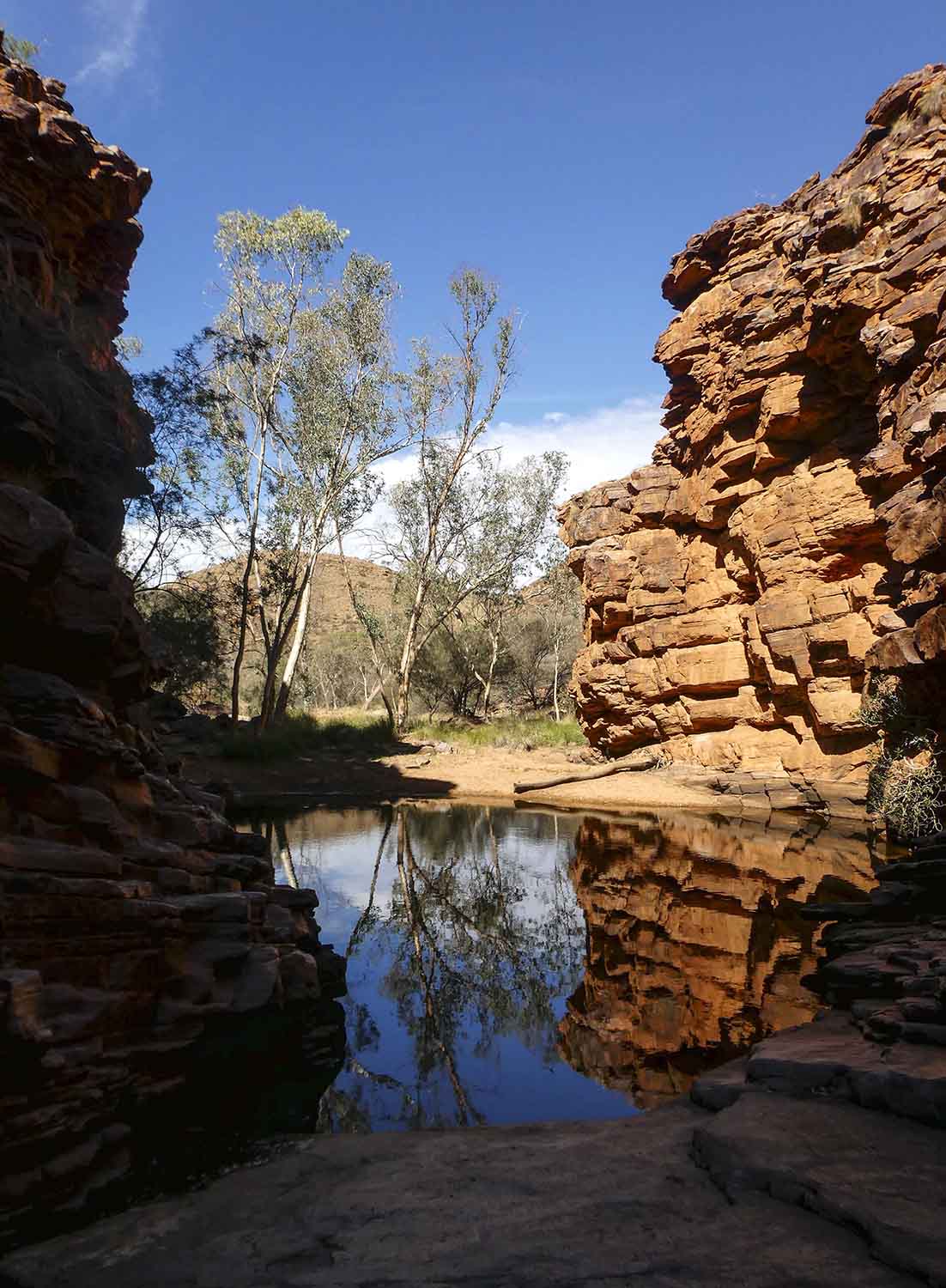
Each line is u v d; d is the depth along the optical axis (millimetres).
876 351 17969
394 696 39719
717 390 24344
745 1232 2850
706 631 24797
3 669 5309
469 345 35656
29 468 6695
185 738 26516
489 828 17359
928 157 18312
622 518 28656
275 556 30547
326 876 12570
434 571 36969
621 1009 6715
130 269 12273
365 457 32375
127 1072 4695
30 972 3990
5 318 7586
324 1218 3309
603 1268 2684
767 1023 6258
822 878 11773
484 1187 3510
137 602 22734
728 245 25312
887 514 16297
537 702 48406
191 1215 3453
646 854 14094
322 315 31172
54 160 10219
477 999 7121
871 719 16281
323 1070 5602
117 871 5176
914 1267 2494
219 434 23844
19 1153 3850
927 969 5676
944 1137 3449
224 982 5801
